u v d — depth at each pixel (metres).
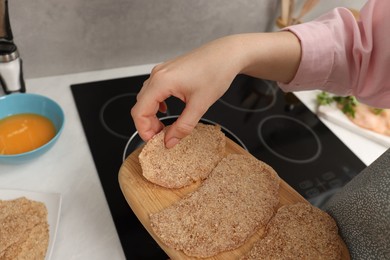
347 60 0.40
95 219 0.41
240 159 0.40
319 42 0.38
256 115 0.58
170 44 0.62
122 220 0.41
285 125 0.57
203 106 0.33
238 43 0.35
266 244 0.33
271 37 0.37
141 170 0.38
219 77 0.33
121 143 0.49
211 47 0.34
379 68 0.39
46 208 0.39
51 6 0.50
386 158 0.30
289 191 0.39
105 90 0.57
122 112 0.54
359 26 0.40
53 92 0.55
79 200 0.42
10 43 0.47
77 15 0.52
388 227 0.29
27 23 0.50
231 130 0.55
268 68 0.39
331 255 0.33
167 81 0.32
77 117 0.52
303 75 0.40
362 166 0.53
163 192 0.37
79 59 0.57
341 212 0.34
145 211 0.35
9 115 0.47
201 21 0.61
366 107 0.60
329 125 0.59
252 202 0.36
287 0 0.61
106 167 0.46
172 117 0.49
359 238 0.32
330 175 0.50
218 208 0.35
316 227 0.35
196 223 0.34
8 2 0.47
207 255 0.32
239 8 0.62
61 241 0.38
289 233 0.34
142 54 0.61
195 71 0.33
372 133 0.58
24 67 0.55
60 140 0.48
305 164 0.51
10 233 0.35
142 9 0.55
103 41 0.56
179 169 0.38
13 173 0.43
